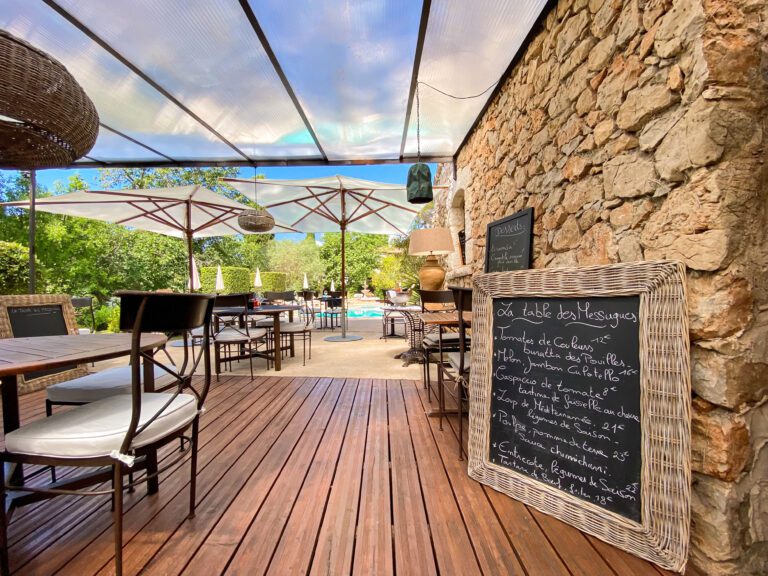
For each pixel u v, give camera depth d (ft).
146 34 6.95
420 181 10.87
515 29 6.94
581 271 4.18
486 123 10.38
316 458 5.41
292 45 7.38
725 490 3.08
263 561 3.39
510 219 8.21
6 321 8.52
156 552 3.51
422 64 8.08
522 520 3.96
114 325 19.77
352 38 7.20
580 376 4.09
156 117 10.14
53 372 9.39
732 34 3.18
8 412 3.72
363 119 10.66
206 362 4.34
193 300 3.73
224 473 4.99
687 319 3.30
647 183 3.99
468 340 7.68
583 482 3.89
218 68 8.05
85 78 8.28
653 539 3.30
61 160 5.05
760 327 3.20
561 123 6.07
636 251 4.20
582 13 5.37
